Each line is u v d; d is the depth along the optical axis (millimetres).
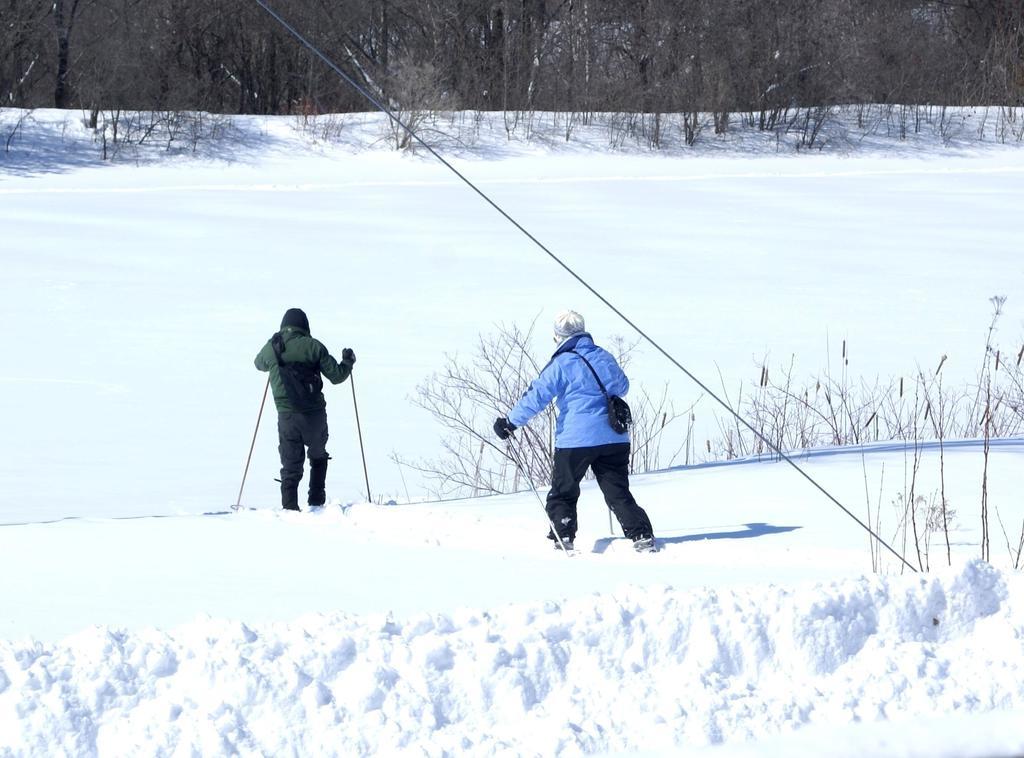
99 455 49125
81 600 21312
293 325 37812
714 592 19156
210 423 55406
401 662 16672
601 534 30469
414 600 21578
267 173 177500
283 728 15477
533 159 191875
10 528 30016
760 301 88375
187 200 145875
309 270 99625
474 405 57062
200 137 187500
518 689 16578
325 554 26469
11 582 22891
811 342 74688
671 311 84625
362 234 120438
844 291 92812
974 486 34844
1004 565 25578
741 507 33312
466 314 82500
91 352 69812
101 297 86500
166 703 15461
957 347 73188
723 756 6312
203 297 87812
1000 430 51750
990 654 18891
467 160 188625
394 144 191125
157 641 16594
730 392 60906
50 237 113562
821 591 19188
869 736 6492
